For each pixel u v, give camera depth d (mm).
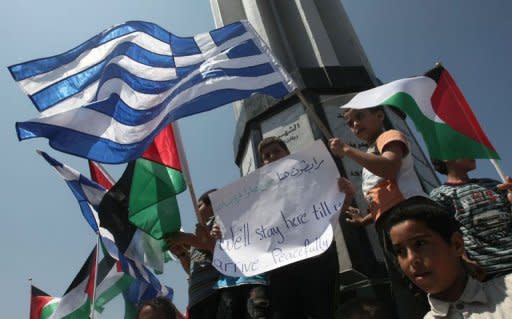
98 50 6379
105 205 6504
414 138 11570
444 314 3455
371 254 8344
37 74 6074
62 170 7574
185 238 6031
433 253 3406
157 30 6637
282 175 5293
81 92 6035
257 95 12055
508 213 4398
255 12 14430
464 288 3447
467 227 4418
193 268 6348
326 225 4766
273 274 5559
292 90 5613
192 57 6359
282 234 4941
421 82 5211
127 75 6090
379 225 5055
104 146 5406
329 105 10898
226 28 6562
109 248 7500
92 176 8531
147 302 6102
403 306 4895
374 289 7875
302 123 10711
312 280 5402
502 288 3395
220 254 5043
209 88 5863
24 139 5285
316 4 15125
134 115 5781
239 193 5387
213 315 5887
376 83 12195
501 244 4215
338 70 11805
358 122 5723
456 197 4656
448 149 4871
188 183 5930
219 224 5270
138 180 6363
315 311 5270
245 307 5598
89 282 8641
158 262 6727
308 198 5031
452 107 5039
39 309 10672
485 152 4680
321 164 5164
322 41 13422
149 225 6090
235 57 6172
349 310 4176
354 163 9586
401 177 5059
